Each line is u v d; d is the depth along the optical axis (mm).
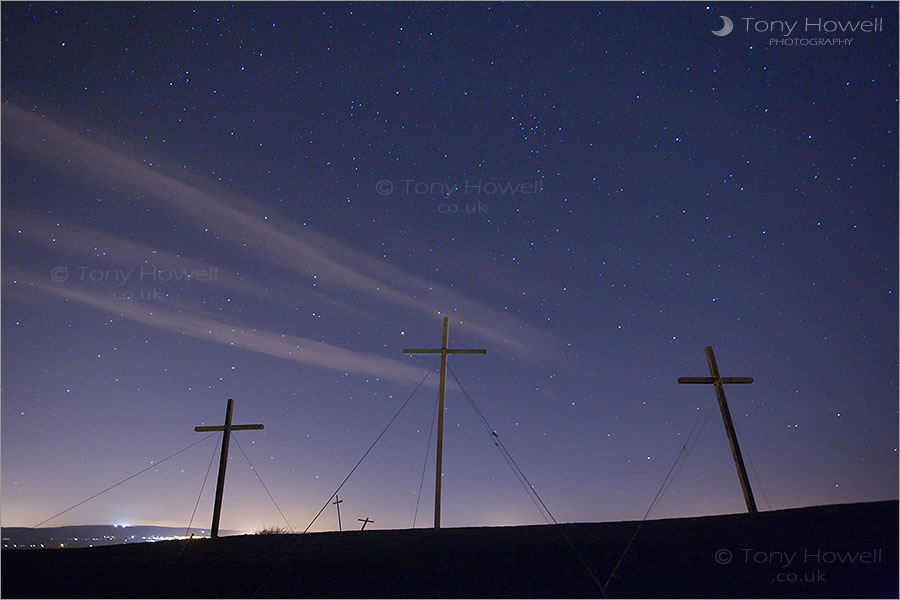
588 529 15688
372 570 13312
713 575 12023
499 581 12406
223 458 20625
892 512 14906
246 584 12750
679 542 13875
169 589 12508
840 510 15516
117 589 12531
